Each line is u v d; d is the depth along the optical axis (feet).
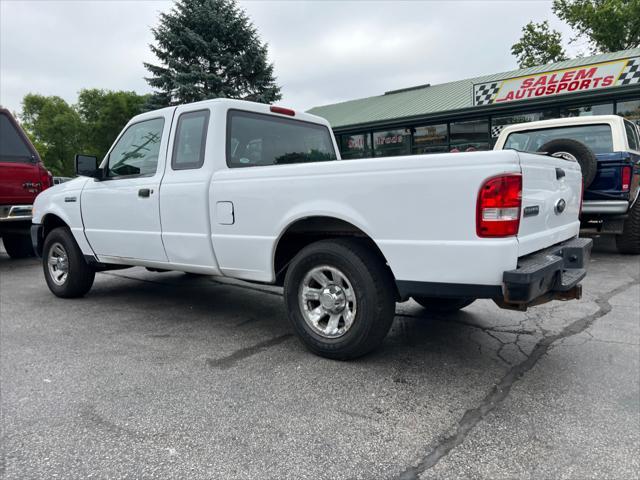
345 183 10.23
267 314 15.52
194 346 12.39
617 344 11.91
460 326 13.65
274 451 7.45
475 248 8.77
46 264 18.44
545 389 9.48
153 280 21.56
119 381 10.18
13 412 8.85
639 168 23.58
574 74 41.24
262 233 11.73
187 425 8.27
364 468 6.98
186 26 92.79
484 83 47.03
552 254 10.17
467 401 9.03
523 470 6.87
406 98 65.26
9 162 25.38
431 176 9.13
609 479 6.64
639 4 87.66
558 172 10.97
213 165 12.78
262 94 95.14
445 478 6.72
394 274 9.82
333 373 10.43
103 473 6.95
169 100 92.53
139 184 14.49
